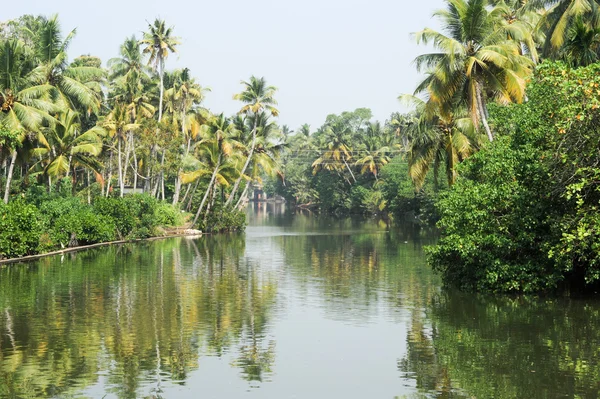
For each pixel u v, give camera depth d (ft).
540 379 42.37
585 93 60.85
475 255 79.36
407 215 304.91
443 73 93.81
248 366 45.68
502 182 79.15
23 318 61.00
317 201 404.77
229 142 200.23
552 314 65.62
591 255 74.33
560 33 88.58
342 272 100.48
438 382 42.01
